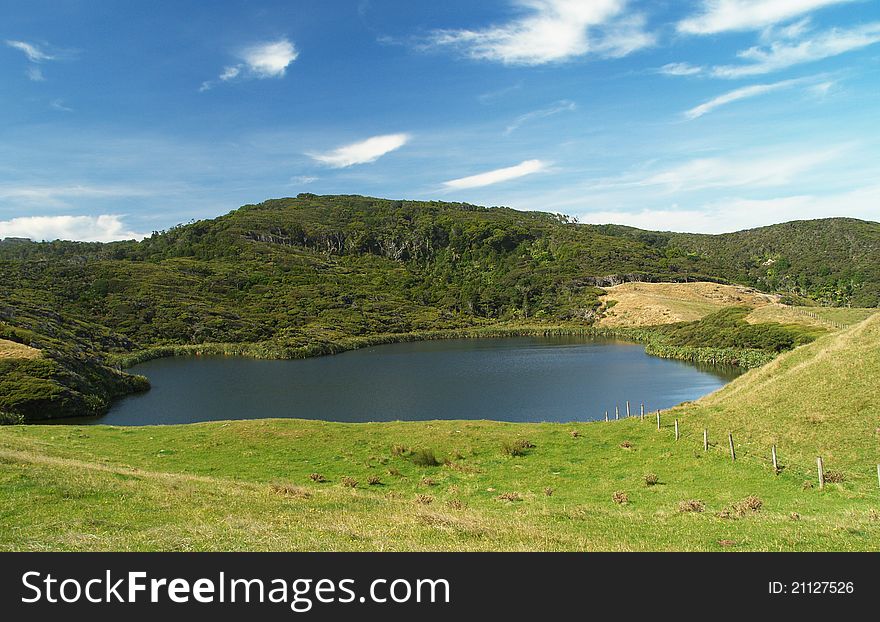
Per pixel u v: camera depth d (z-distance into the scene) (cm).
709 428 3712
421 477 3225
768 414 3619
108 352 15625
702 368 11538
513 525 1917
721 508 2284
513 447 3653
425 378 11256
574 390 9381
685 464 3073
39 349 10369
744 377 5059
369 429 4466
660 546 1689
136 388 10888
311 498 2362
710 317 15888
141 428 4716
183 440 4112
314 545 1627
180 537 1641
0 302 16175
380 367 13250
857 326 4434
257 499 2233
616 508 2408
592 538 1772
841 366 3781
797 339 11219
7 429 4309
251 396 9850
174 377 12506
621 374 11012
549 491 2781
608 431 4012
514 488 2912
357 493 2683
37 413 8056
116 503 1972
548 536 1773
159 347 17275
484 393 9344
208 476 3066
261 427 4459
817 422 3275
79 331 16275
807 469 2745
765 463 2898
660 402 8262
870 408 3206
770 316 13800
